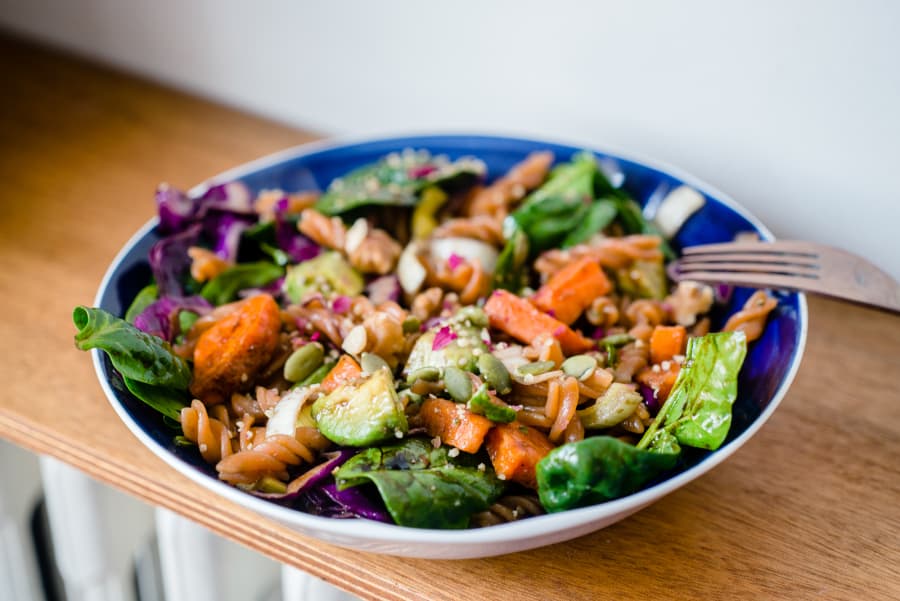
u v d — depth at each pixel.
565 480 0.36
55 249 0.53
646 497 0.36
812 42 0.49
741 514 0.41
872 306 0.42
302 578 0.46
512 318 0.44
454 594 0.39
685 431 0.39
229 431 0.41
